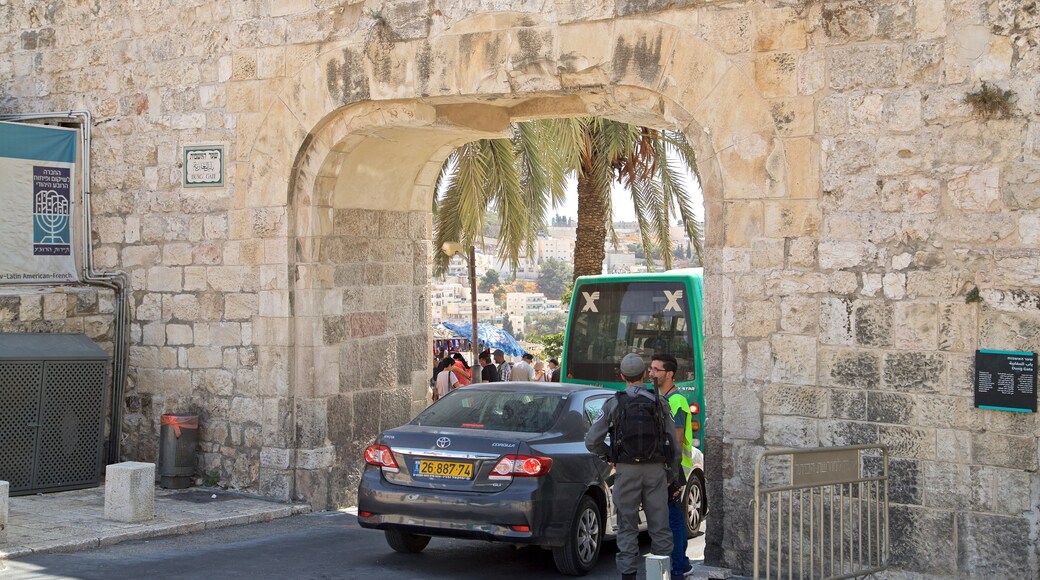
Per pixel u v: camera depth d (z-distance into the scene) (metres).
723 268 10.41
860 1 9.80
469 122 12.92
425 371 14.98
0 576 9.03
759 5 10.25
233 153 13.44
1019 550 9.02
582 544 9.78
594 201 22.95
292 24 12.94
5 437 12.64
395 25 12.19
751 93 10.27
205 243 13.67
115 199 14.38
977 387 9.19
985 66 9.29
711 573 9.70
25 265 14.10
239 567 9.71
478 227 22.55
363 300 13.86
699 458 12.70
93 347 13.56
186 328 13.82
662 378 9.65
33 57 15.01
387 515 9.55
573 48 11.20
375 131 12.88
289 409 13.06
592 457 9.97
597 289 15.06
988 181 9.25
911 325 9.52
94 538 10.45
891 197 9.66
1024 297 9.08
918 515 9.42
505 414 10.12
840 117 9.88
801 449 9.06
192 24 13.72
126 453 14.29
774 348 10.12
